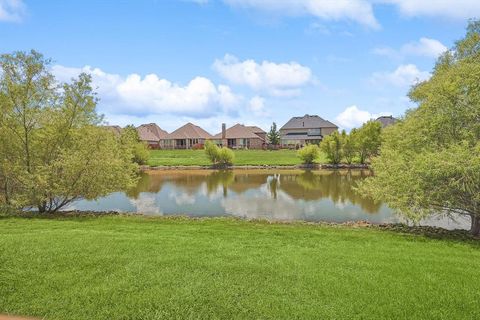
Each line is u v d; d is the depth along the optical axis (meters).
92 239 10.27
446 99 13.25
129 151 19.30
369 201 24.70
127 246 9.55
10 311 6.20
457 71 13.61
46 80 16.67
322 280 7.39
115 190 18.30
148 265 8.11
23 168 16.55
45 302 6.45
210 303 6.39
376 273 7.86
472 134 12.54
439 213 13.34
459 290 6.98
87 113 17.73
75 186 16.95
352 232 13.31
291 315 6.03
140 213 20.59
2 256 8.49
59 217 16.30
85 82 17.31
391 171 13.43
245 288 6.96
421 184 12.26
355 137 55.28
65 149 17.23
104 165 16.70
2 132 16.38
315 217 19.73
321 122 103.56
